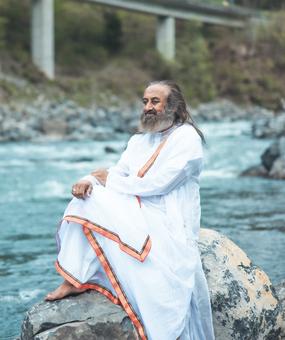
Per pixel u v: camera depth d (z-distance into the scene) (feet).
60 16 187.42
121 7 170.19
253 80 202.59
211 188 42.09
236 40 219.20
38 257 24.22
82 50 182.50
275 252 23.71
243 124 126.93
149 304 12.22
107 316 12.21
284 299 14.74
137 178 12.98
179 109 13.70
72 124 93.09
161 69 185.06
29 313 12.50
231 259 13.98
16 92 132.46
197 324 13.00
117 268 12.47
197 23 199.52
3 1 172.55
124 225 12.53
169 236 12.69
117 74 176.55
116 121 103.76
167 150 13.28
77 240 12.80
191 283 12.59
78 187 12.87
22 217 32.76
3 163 58.70
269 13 233.35
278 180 45.14
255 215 31.86
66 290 12.76
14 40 167.22
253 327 13.35
